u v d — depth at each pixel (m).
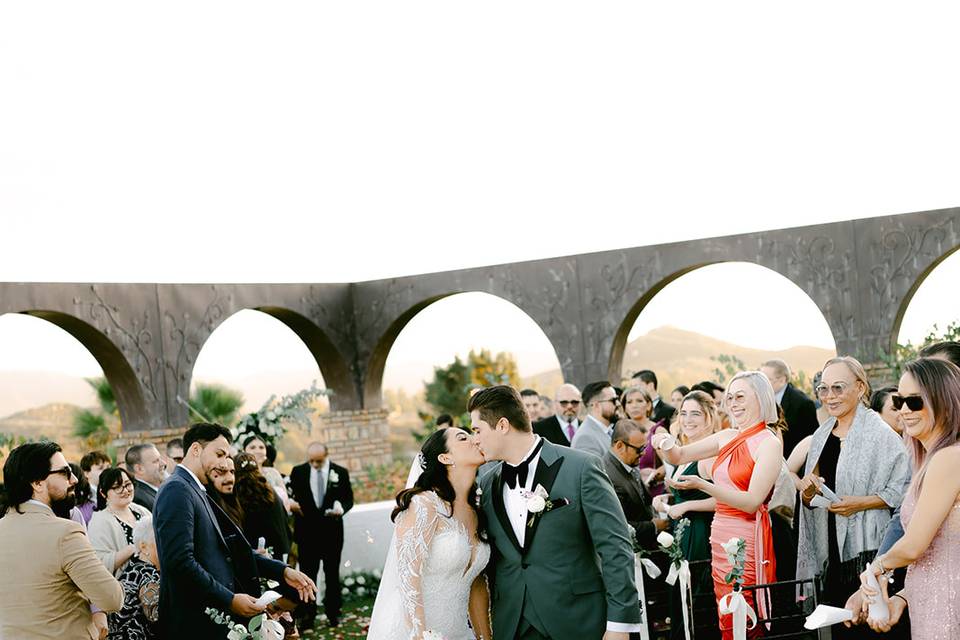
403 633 3.75
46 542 3.99
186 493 4.61
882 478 4.82
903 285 10.20
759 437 4.95
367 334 13.39
